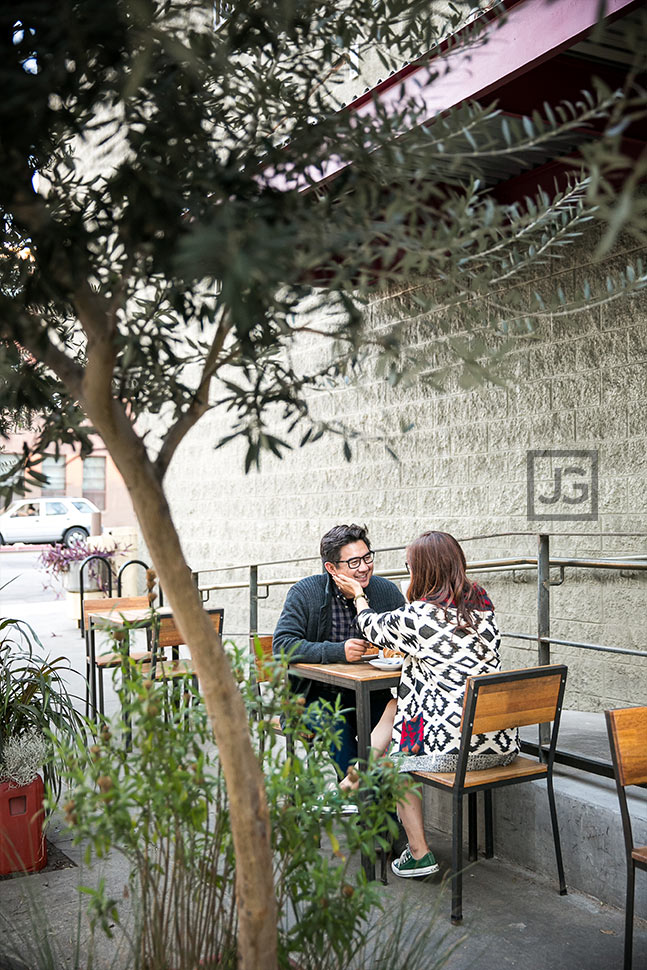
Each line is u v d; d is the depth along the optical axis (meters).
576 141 4.36
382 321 3.85
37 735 3.73
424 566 3.58
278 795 2.20
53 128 1.69
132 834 2.12
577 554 5.63
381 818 2.21
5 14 1.48
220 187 1.53
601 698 5.46
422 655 3.49
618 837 3.35
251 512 9.35
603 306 5.40
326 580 4.20
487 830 3.86
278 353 1.96
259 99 1.78
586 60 4.02
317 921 2.06
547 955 3.00
